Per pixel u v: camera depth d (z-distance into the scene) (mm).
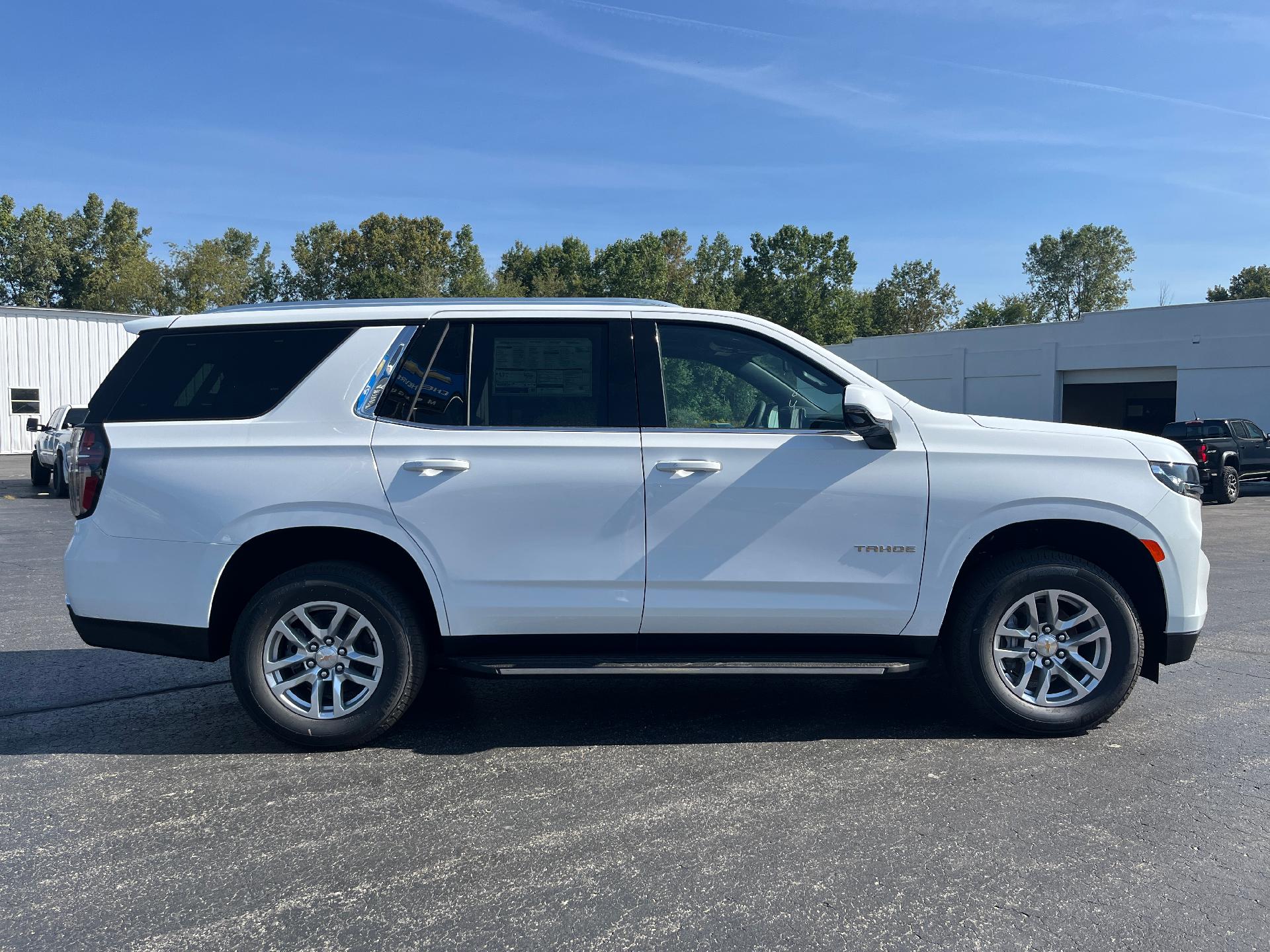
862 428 4062
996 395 34688
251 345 4242
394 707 4148
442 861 3111
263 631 4090
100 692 5176
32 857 3162
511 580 4086
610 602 4105
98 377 35844
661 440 4105
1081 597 4184
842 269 75875
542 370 4211
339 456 4070
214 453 4082
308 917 2762
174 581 4066
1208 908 2785
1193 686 5176
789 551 4102
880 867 3049
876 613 4145
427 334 4223
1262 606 7555
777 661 4086
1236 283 96812
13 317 33750
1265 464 19828
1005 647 4242
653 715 4707
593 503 4062
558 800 3617
